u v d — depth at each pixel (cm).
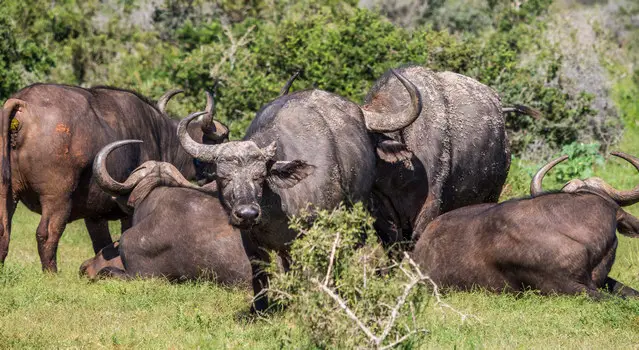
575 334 2941
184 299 3538
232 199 2905
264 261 3222
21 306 3350
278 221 3092
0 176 3938
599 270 3484
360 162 3394
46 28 8162
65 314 3241
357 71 6694
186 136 3055
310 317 2389
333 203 3234
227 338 2870
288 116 3278
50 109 4084
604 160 6931
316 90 3481
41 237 4103
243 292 3728
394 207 3997
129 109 4553
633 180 6494
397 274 2433
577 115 7162
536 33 8425
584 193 3591
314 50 6688
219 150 2964
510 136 6900
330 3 8125
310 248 2486
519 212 3553
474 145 4194
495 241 3556
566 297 3362
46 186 4078
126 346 2797
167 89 6806
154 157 4712
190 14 9038
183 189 4041
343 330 2336
